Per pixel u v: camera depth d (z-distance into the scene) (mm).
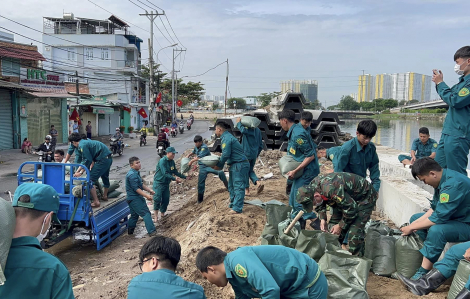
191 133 42750
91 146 7469
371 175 5492
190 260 5227
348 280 3637
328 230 4910
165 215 9609
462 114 4832
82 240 7855
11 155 20203
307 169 5789
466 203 3912
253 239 5887
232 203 7215
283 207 5227
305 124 6262
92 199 7477
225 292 4359
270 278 2791
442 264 3896
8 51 22406
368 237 4652
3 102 21984
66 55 42750
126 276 5906
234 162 7008
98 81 42406
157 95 41125
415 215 4754
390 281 4379
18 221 2299
